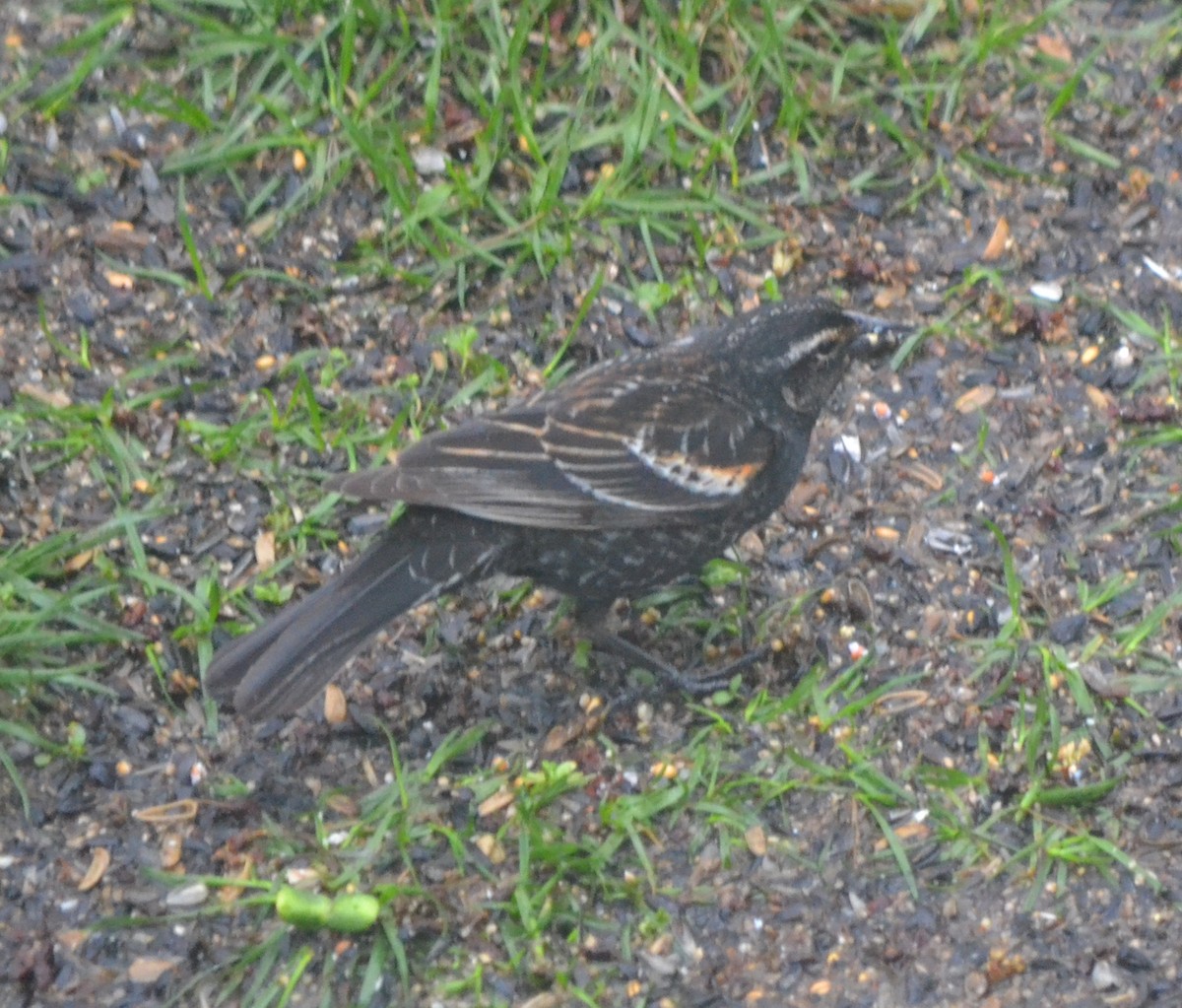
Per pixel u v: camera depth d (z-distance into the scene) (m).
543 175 13.10
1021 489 12.08
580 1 13.62
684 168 13.42
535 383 12.51
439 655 11.14
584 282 12.96
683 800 10.37
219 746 10.58
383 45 13.47
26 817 10.15
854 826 10.31
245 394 12.28
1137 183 13.57
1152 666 11.09
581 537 10.38
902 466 12.21
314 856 10.02
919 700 10.90
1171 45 14.28
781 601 11.48
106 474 11.74
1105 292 13.13
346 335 12.62
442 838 10.18
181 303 12.62
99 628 10.90
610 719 10.91
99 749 10.51
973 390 12.62
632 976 9.62
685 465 10.48
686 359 10.89
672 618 11.52
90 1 13.55
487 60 13.46
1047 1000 9.55
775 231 13.22
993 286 13.04
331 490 9.88
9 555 11.14
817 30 13.99
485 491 10.04
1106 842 10.16
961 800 10.44
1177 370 12.60
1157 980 9.63
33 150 13.05
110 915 9.77
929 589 11.51
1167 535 11.71
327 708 10.77
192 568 11.38
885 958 9.72
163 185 13.04
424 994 9.52
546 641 11.28
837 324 11.13
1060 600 11.46
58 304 12.50
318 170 13.06
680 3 13.71
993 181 13.62
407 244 13.02
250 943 9.68
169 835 10.13
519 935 9.73
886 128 13.65
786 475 11.04
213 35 13.38
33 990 9.44
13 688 10.61
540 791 10.31
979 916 9.93
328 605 10.02
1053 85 14.01
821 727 10.76
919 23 14.03
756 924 9.87
